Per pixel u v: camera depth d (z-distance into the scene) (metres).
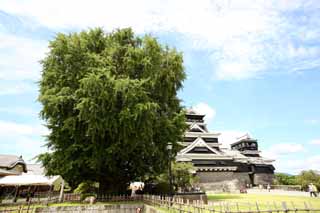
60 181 30.42
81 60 21.89
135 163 22.78
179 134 24.14
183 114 24.75
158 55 23.64
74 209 16.91
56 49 21.69
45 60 22.69
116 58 23.14
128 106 18.73
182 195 21.64
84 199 21.38
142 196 19.83
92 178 23.41
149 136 20.47
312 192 27.95
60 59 22.12
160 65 24.12
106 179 23.22
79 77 20.73
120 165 22.92
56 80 21.55
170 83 23.75
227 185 50.78
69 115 20.73
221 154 53.75
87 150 20.66
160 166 23.56
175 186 27.73
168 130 22.70
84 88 18.61
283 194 35.19
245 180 55.97
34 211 16.66
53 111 20.39
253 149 69.00
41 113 21.03
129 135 19.53
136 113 18.17
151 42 23.33
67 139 21.59
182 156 49.12
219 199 26.09
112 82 18.86
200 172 50.03
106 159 20.30
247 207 13.62
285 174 64.19
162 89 23.81
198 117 61.00
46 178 22.52
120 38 25.08
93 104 18.12
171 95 25.22
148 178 25.59
